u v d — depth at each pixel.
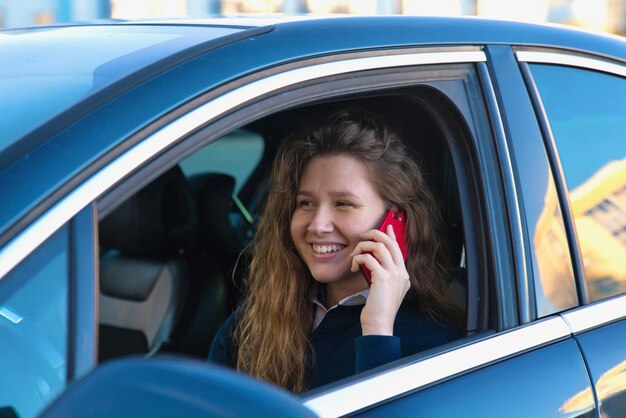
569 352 2.51
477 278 2.47
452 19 2.54
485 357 2.35
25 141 1.75
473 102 2.49
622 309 2.72
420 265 2.67
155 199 3.54
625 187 2.87
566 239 2.62
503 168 2.50
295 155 2.69
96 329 1.73
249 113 2.03
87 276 1.72
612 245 2.77
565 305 2.59
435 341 2.60
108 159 1.78
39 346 1.70
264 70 2.08
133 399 1.16
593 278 2.69
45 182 1.71
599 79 2.88
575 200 2.67
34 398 1.71
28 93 1.94
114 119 1.83
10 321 1.67
